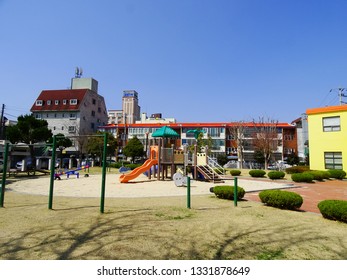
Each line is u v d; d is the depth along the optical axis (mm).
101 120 58062
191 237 4891
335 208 6387
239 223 6004
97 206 8094
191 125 51031
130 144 46688
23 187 14383
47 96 53312
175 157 19297
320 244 4680
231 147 49781
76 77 59188
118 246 4344
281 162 43188
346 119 21750
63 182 17781
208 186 15102
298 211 7742
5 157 8414
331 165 22453
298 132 48562
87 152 44875
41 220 6102
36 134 31875
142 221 6035
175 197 10438
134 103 115375
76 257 3906
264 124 44188
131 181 18172
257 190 13117
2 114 46188
